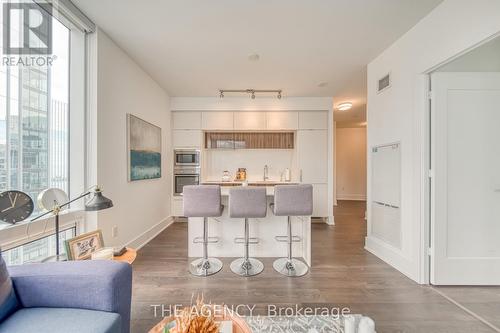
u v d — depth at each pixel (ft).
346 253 9.81
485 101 6.95
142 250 10.10
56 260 4.98
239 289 6.95
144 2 6.39
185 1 6.36
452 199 6.99
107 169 7.98
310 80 12.17
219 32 7.86
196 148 15.16
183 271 8.11
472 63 6.98
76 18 6.63
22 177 5.89
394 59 8.46
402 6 6.56
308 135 15.11
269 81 12.32
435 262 7.02
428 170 7.18
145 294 6.68
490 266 6.95
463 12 5.82
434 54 6.67
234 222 9.43
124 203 9.12
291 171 16.78
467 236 7.00
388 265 8.59
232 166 16.85
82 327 3.30
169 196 14.69
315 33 7.91
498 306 6.07
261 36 8.11
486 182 6.96
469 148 6.98
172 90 13.78
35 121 6.24
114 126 8.42
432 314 5.77
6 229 4.95
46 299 3.79
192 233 9.43
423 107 7.18
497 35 5.20
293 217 9.32
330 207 14.87
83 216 7.25
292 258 9.22
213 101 15.07
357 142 25.09
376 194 9.55
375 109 9.61
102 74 7.70
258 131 15.74
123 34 7.95
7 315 3.51
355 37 8.14
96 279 3.80
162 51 9.13
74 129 7.25
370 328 3.49
